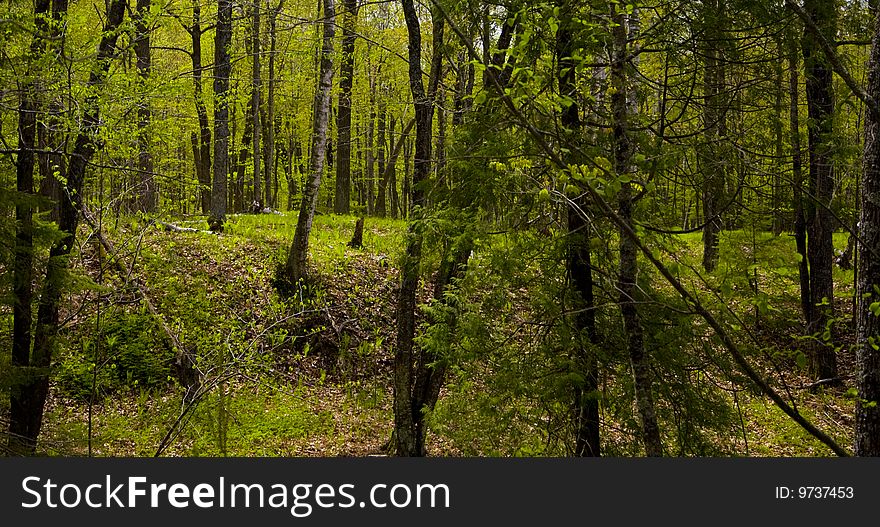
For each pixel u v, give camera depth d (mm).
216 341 8891
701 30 6086
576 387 7156
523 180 6402
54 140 8570
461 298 7621
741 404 11547
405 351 9969
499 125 6586
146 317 10906
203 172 24625
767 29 6188
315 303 14312
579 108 7238
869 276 4840
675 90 6715
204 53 23688
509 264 6980
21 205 6625
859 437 4953
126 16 9094
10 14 6805
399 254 8891
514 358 7434
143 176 12883
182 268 13773
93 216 8664
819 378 12633
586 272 7398
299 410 11680
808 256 13141
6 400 7527
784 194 6297
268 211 21516
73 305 11328
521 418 7355
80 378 10922
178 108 13758
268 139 24109
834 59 4391
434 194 7996
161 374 11508
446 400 8219
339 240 17688
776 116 6566
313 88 23938
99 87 8016
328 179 30594
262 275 14734
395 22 21344
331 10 14656
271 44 19656
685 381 7262
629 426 7199
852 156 6551
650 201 6238
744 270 5691
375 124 28438
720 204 6391
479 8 6523
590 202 6555
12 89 7344
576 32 5695
